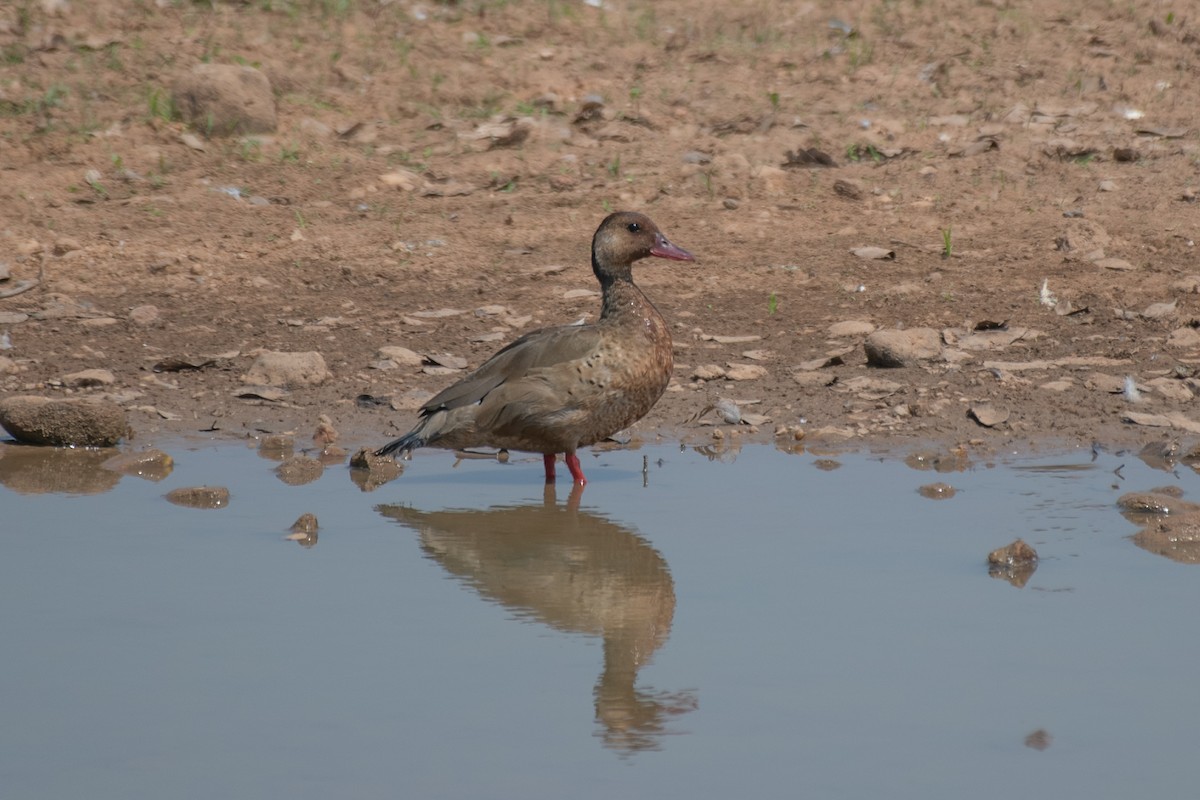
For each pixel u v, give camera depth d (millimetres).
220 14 24500
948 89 22906
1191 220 18266
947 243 17453
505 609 8734
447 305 16469
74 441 12625
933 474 11508
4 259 17453
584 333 11266
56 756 6785
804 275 17141
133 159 20234
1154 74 23500
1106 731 6949
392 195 19719
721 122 21703
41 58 22500
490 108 22094
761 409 13336
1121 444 12227
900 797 6328
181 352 15117
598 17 25344
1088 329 15250
